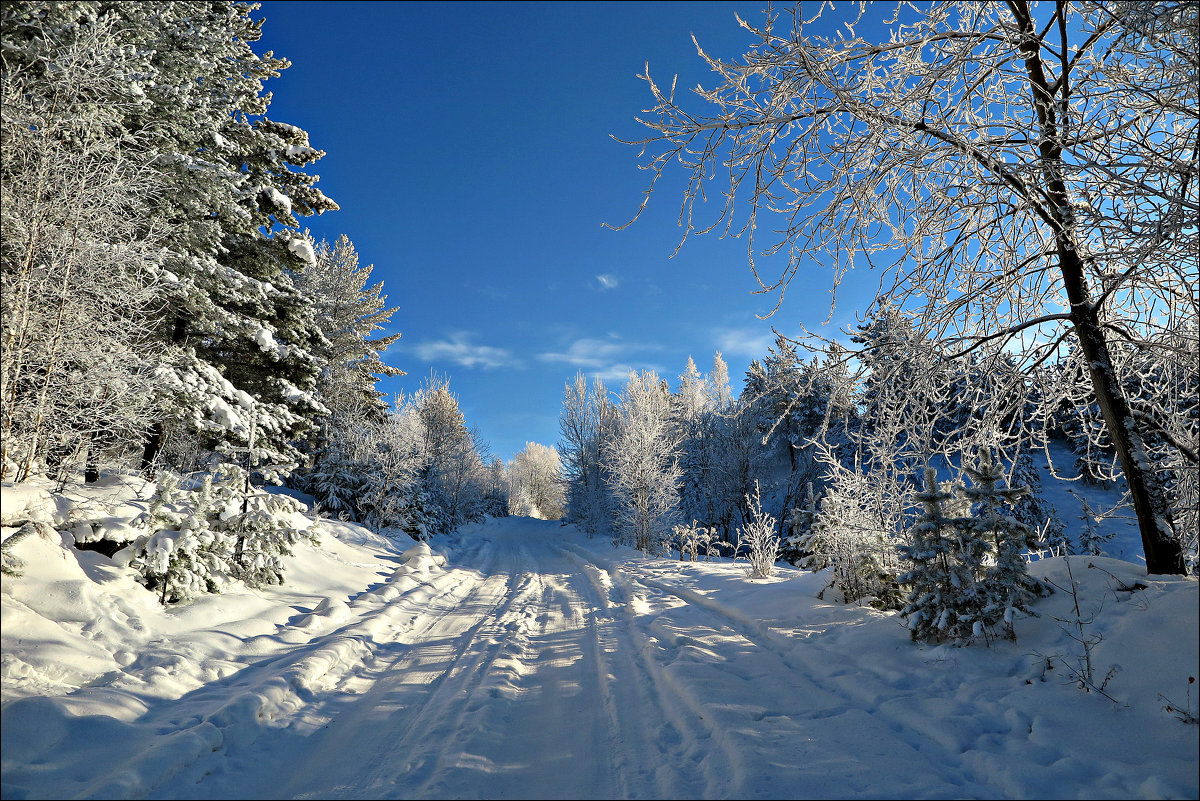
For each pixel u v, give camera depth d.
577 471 39.19
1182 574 4.98
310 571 10.18
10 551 5.02
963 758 3.39
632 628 7.49
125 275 6.60
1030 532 5.12
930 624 5.31
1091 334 5.61
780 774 3.15
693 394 42.03
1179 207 4.29
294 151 14.37
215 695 4.51
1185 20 4.21
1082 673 4.05
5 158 5.49
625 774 3.39
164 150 10.16
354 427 22.02
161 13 10.88
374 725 4.24
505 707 4.59
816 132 5.75
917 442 6.73
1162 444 6.14
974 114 5.96
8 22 6.71
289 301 14.34
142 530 6.50
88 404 6.34
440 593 11.09
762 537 12.74
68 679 4.30
